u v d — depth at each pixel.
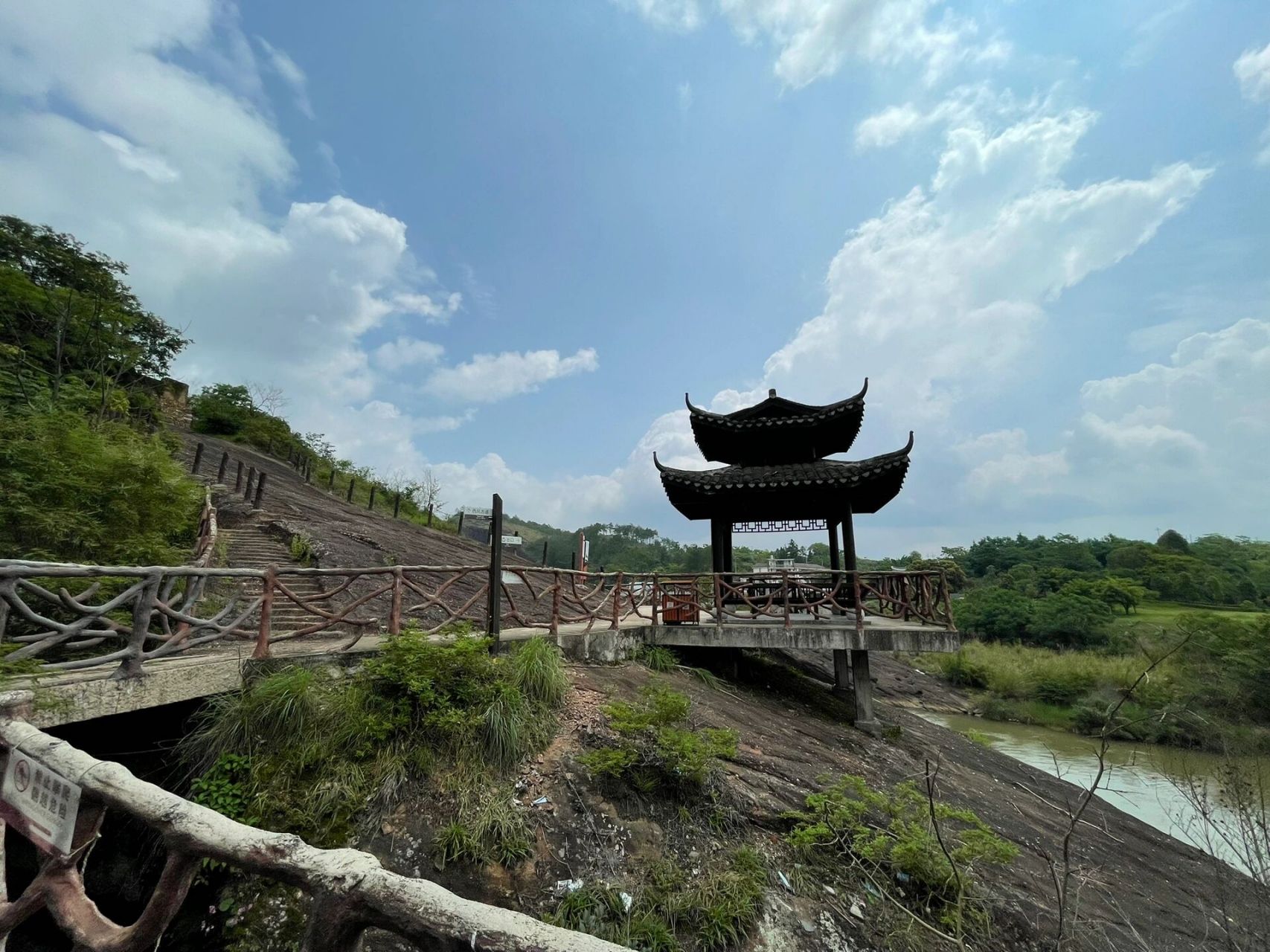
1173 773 6.36
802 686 12.14
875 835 5.49
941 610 10.01
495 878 4.33
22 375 10.41
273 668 5.75
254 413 29.66
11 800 2.18
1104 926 5.66
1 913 2.03
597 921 4.12
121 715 5.17
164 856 4.30
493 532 7.72
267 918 3.87
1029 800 9.80
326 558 11.70
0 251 15.12
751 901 4.46
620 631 9.49
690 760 5.44
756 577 11.10
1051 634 32.78
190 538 9.23
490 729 5.37
